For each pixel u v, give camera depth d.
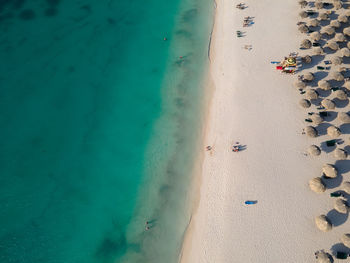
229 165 26.89
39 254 24.38
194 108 30.97
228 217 24.53
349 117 27.89
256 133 28.33
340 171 26.00
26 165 28.42
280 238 23.39
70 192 27.09
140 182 27.39
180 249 24.03
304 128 28.16
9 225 25.44
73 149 29.38
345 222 23.83
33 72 34.16
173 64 34.28
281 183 25.69
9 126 30.59
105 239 24.94
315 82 30.91
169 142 29.22
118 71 34.25
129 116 31.14
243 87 31.27
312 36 33.12
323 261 21.69
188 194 26.33
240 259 22.81
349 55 31.58
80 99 32.38
